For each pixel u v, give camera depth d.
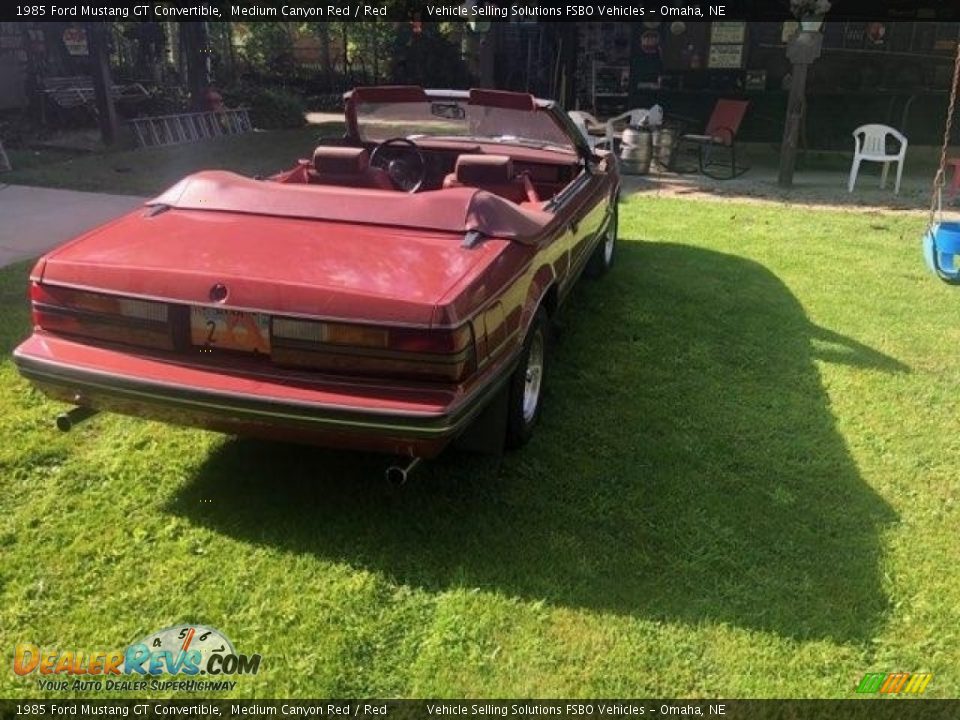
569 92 15.96
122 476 3.53
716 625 2.81
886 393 4.65
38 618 2.73
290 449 3.79
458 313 2.84
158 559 3.03
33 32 15.43
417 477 3.61
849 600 2.96
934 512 3.52
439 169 5.68
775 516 3.45
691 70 13.41
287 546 3.13
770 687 2.58
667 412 4.32
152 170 10.64
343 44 19.77
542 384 4.07
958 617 2.90
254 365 2.96
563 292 4.48
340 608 2.82
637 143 11.46
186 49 14.40
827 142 13.34
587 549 3.17
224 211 3.65
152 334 3.03
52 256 3.19
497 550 3.14
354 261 3.12
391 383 2.87
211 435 3.89
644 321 5.62
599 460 3.82
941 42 13.25
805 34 10.26
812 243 7.86
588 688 2.54
